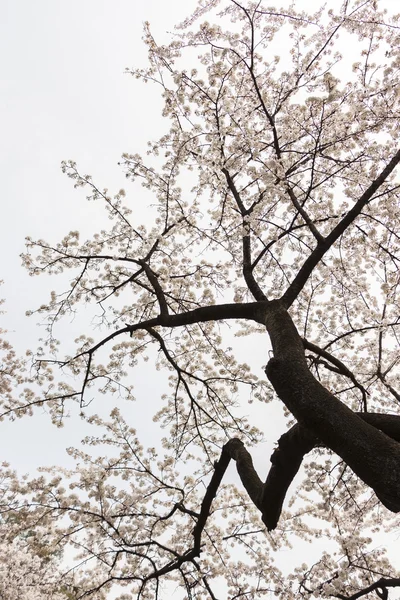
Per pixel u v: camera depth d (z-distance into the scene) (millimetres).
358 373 6484
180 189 6773
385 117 5199
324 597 5734
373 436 2340
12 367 7047
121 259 6180
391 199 5445
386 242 5840
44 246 6734
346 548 5949
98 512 6078
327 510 5754
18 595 5965
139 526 6297
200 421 7316
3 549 6168
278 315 3672
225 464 4922
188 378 7586
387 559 5988
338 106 5383
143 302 7375
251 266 5039
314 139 5367
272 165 4797
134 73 6188
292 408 2768
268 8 5484
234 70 6211
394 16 5184
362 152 5316
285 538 6582
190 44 5918
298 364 2936
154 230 6594
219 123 6191
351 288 6434
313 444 3303
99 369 7125
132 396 7160
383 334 6383
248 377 7324
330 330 6668
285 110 6164
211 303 7270
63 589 6262
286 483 3543
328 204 5680
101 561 6168
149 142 6469
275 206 5766
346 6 5305
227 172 5703
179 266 7285
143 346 7512
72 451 6602
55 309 6969
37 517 5867
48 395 6688
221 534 6699
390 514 6348
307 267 4137
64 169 6551
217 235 6258
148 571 6465
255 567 6512
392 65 5160
